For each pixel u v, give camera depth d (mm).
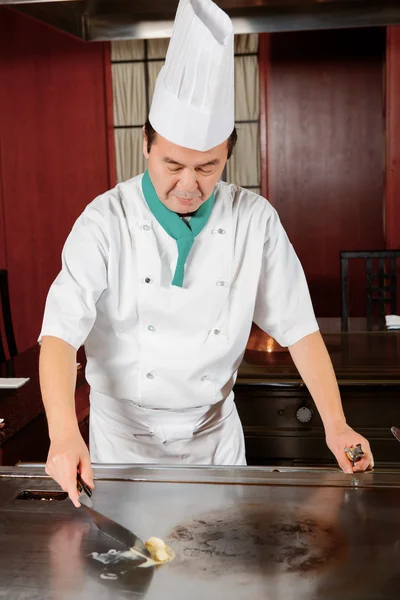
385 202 4086
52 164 4340
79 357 2273
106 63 4184
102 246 1213
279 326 1327
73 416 1014
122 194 1272
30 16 2096
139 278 1257
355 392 1989
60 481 922
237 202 1307
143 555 839
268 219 1313
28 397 1843
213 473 1068
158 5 2260
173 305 1275
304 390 1987
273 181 4191
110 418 1410
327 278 4266
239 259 1303
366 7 2365
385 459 2018
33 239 4438
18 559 836
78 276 1173
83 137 4289
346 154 4117
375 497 986
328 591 771
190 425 1390
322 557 836
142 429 1395
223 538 882
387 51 3865
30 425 1674
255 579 794
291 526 910
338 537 881
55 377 1064
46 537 888
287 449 2035
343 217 4188
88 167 4316
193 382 1335
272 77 4078
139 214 1248
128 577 799
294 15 2422
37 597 762
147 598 760
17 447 1599
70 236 1229
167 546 863
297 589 775
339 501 976
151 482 1041
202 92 1025
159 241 1250
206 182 1101
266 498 987
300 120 4109
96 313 1254
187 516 938
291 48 4035
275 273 1325
